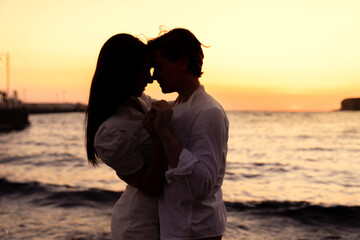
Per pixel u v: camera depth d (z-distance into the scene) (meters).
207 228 1.57
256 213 7.73
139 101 1.79
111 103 1.63
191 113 1.53
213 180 1.46
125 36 1.63
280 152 27.83
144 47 1.63
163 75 1.60
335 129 60.56
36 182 11.40
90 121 1.70
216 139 1.49
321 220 7.20
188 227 1.54
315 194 10.46
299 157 23.98
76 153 26.08
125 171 1.60
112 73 1.61
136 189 1.74
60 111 161.62
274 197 9.85
